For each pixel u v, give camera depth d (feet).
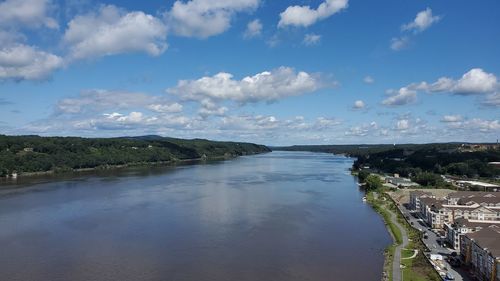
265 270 464.65
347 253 522.06
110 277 444.14
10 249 534.78
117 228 636.07
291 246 550.36
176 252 523.70
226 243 561.84
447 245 547.08
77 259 497.87
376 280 435.94
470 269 451.53
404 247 538.06
